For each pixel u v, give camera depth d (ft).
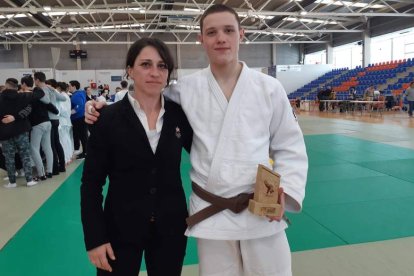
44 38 74.02
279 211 4.45
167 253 4.83
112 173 4.76
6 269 9.01
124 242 4.67
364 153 22.67
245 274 4.83
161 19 61.77
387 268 8.46
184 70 71.26
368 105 53.83
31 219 12.59
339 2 51.62
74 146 25.32
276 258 4.75
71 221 12.36
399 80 55.62
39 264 9.25
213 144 4.63
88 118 4.65
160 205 4.75
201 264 4.86
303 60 87.61
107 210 4.79
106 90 47.34
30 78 19.67
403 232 10.50
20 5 42.39
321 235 10.45
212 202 4.58
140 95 4.70
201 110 4.72
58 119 19.61
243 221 4.55
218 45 4.53
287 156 4.85
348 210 12.45
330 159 21.22
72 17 55.36
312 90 74.38
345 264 8.72
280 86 4.82
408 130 32.60
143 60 4.59
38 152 18.12
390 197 13.74
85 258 9.54
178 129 4.85
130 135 4.56
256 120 4.65
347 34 72.64
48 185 17.37
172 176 4.82
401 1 51.55
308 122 43.60
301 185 4.71
